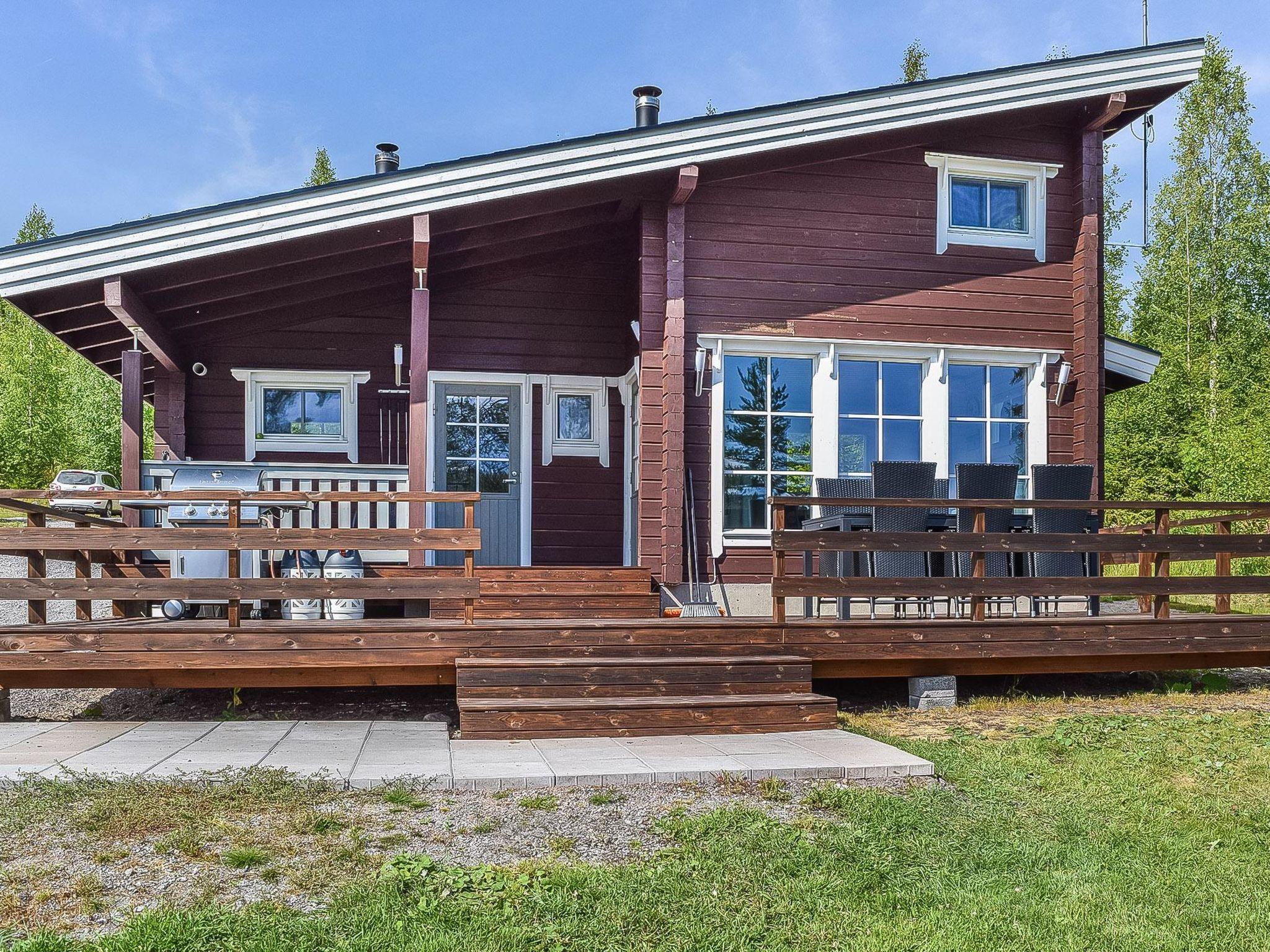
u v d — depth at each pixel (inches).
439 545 273.1
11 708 299.7
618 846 169.8
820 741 243.3
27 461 1197.7
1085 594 305.0
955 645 295.0
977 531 297.7
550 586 340.8
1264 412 928.9
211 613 333.7
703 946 136.9
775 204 370.3
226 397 409.7
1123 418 1091.3
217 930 133.3
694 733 253.8
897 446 378.9
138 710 297.0
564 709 249.1
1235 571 597.9
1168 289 1198.3
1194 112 1238.9
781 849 167.6
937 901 154.6
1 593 261.1
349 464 362.0
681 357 351.3
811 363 375.2
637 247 375.6
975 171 387.2
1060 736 255.4
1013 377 390.3
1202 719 276.2
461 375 418.0
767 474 367.6
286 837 167.3
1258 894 161.0
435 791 197.3
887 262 377.4
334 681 273.0
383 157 423.8
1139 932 146.1
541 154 330.0
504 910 142.6
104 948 127.9
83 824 169.3
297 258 329.7
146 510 347.6
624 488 424.5
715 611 355.9
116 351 410.6
